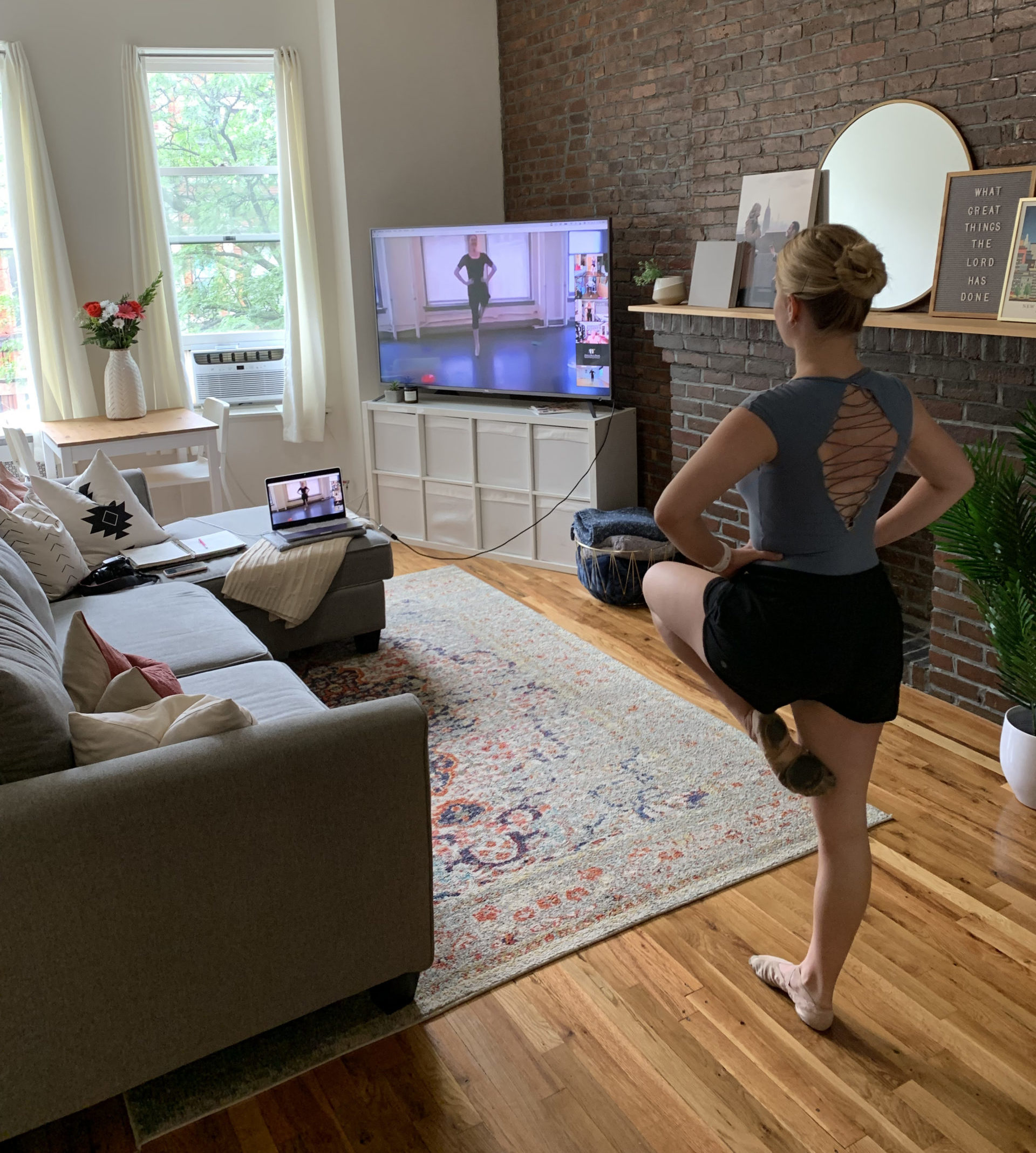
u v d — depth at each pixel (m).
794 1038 1.95
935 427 1.74
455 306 5.04
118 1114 1.84
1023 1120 1.76
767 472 1.63
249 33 5.17
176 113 5.32
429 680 3.66
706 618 1.71
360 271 5.40
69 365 5.14
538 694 3.52
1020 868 2.45
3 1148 1.77
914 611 3.77
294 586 3.59
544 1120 1.78
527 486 4.90
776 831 2.63
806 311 1.61
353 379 5.61
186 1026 1.79
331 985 1.93
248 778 1.74
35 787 1.61
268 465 5.75
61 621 3.09
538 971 2.16
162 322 5.31
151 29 5.04
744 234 3.92
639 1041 1.95
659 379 4.80
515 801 2.83
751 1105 1.80
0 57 4.81
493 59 5.52
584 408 4.90
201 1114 1.83
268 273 5.68
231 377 5.57
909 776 2.88
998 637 2.65
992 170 2.99
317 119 5.36
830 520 1.63
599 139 4.92
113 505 3.70
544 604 4.44
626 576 4.27
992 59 3.03
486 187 5.65
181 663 2.79
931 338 3.06
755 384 3.87
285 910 1.83
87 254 5.19
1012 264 2.88
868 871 1.83
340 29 5.09
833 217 3.59
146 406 5.32
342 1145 1.75
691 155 4.38
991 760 2.95
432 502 5.26
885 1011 2.01
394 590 4.66
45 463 5.09
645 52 4.51
